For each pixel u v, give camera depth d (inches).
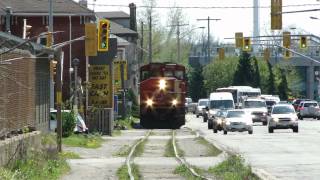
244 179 2116.1
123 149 3661.4
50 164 2381.9
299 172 2385.6
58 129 3139.8
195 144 4060.0
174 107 5984.3
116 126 5807.1
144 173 2423.7
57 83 3152.1
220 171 2369.6
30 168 2172.7
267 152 3314.5
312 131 5541.3
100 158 3142.2
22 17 6402.6
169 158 3137.3
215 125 5497.1
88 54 3875.5
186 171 2396.7
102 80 5319.9
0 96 2162.9
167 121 6028.5
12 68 2361.0
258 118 7066.9
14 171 2043.6
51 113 4126.5
